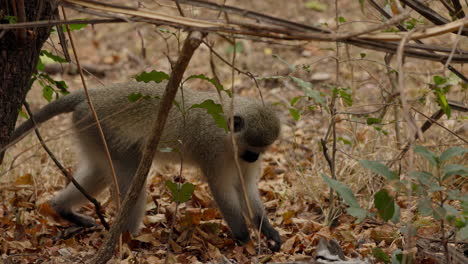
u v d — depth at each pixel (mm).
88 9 5523
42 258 7961
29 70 6500
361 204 8992
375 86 12484
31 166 10914
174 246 8352
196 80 15680
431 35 4902
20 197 10055
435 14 6082
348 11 18797
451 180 8672
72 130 9344
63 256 7949
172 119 8938
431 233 7555
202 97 9039
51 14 6395
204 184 10852
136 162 9000
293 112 8328
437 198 8398
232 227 8664
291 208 9680
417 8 6109
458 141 9570
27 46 6270
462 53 5523
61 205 9445
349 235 8008
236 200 8812
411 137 4645
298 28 4941
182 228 8734
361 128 11562
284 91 14477
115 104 8875
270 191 10422
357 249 7809
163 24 5027
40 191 10516
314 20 18531
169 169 11312
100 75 16547
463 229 5531
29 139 11453
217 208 9320
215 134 8766
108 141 8977
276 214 9609
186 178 11031
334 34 4785
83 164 9539
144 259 7766
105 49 18219
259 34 4918
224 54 17109
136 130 8797
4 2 6000
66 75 16469
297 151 11688
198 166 9180
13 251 8203
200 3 5000
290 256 7809
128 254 7859
